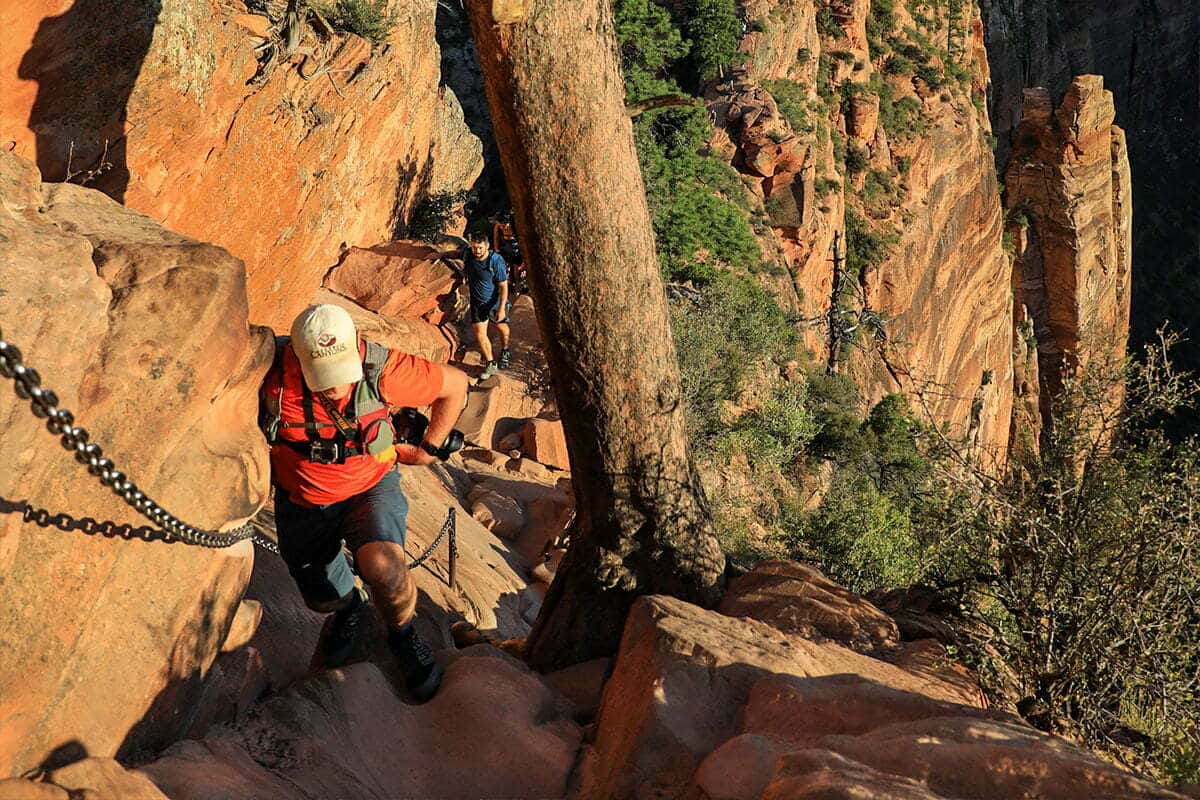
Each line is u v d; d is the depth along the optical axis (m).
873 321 44.28
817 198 41.88
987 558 5.49
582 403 5.02
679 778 3.22
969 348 58.25
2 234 2.62
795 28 42.69
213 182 9.35
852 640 4.73
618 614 5.20
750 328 22.69
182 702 3.12
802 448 24.36
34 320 2.50
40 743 2.59
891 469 14.77
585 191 4.70
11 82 7.05
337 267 13.36
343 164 12.77
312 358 3.22
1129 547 4.75
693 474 5.30
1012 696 4.68
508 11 4.32
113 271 2.79
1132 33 95.94
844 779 2.46
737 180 36.56
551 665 5.21
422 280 13.33
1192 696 4.41
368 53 13.05
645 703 3.47
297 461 3.43
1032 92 65.94
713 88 38.66
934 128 52.84
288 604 4.57
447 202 16.81
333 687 3.62
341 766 3.32
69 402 2.54
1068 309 66.06
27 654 2.51
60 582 2.59
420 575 6.12
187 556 3.02
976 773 2.76
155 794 2.62
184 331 2.79
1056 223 65.50
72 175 7.47
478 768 3.59
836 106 48.72
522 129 4.63
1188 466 4.83
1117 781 2.73
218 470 3.02
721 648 3.71
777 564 5.48
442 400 3.51
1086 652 4.61
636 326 4.92
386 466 3.59
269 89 10.34
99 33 7.39
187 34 8.36
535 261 4.88
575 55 4.52
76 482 2.59
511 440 12.45
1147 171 96.25
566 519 10.01
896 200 49.72
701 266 30.70
